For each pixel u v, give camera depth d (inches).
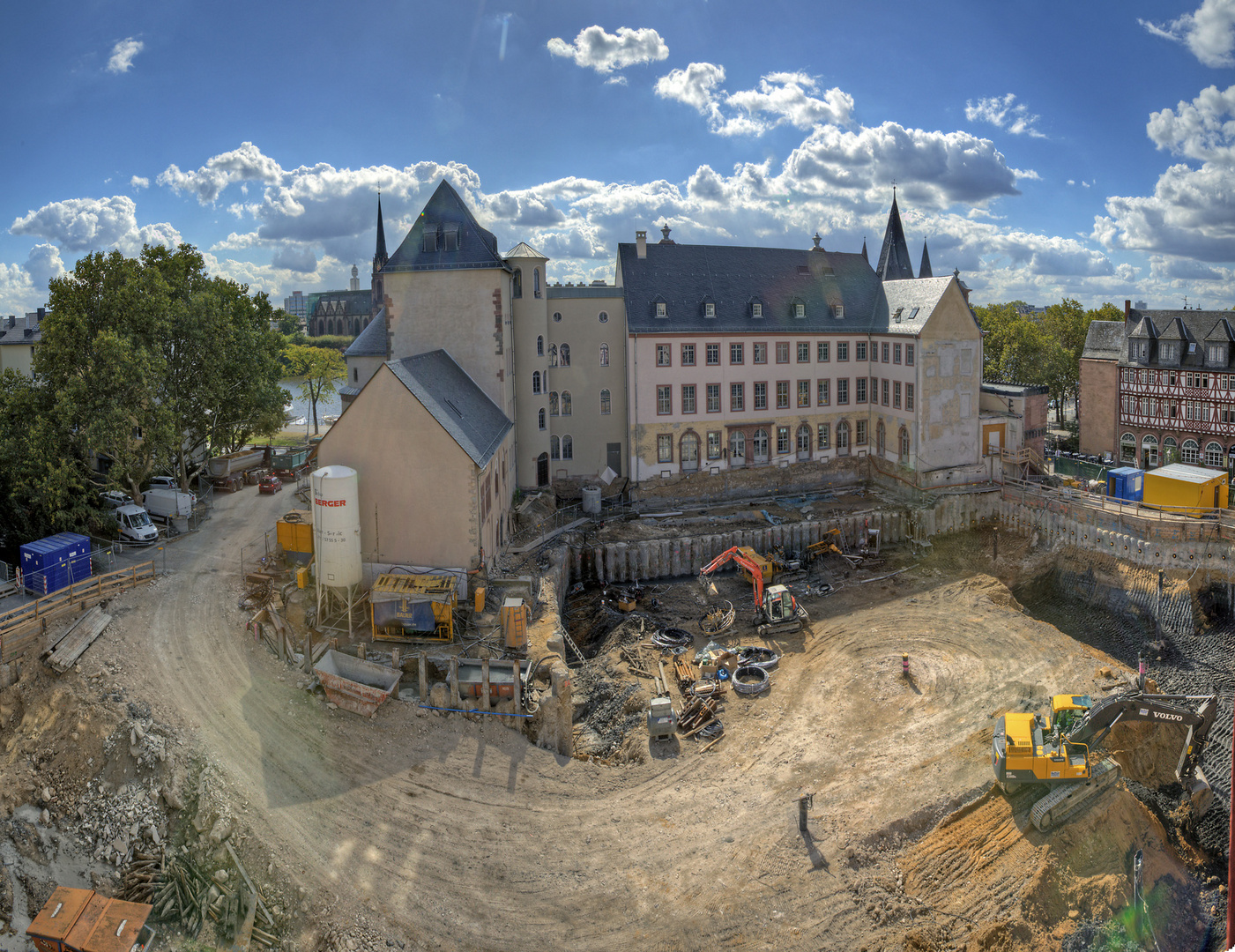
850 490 2726.4
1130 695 1384.1
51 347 1870.1
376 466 1608.0
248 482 2509.8
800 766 1365.7
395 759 1272.1
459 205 2190.0
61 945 990.4
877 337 2719.0
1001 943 1031.0
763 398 2637.8
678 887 1098.1
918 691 1576.0
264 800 1157.7
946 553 2364.7
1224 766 1475.1
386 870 1088.8
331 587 1526.8
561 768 1326.3
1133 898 1131.3
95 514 1785.2
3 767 1218.0
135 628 1467.8
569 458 2559.1
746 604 2049.7
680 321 2513.5
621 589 2138.3
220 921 1036.5
